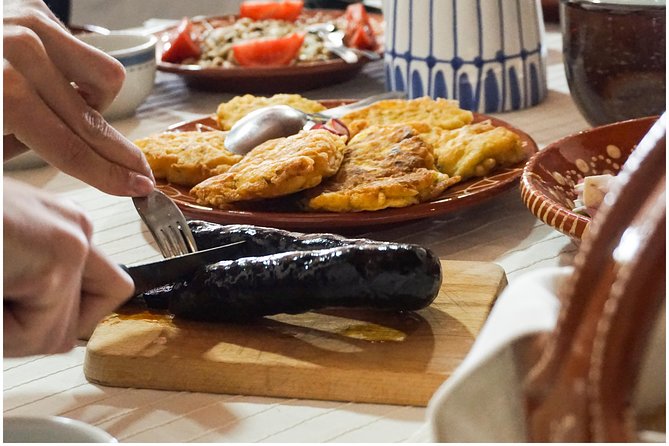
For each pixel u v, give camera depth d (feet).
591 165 3.36
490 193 3.41
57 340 2.15
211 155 3.73
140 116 5.17
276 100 4.49
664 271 1.33
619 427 1.36
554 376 1.46
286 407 2.33
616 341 1.36
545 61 5.01
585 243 1.48
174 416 2.31
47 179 4.26
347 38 5.75
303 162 3.29
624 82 3.95
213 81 5.37
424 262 2.48
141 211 2.94
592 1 3.92
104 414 2.34
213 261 2.73
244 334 2.57
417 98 4.80
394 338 2.49
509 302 1.74
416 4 4.76
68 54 2.91
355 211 3.25
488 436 1.71
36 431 1.91
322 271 2.48
